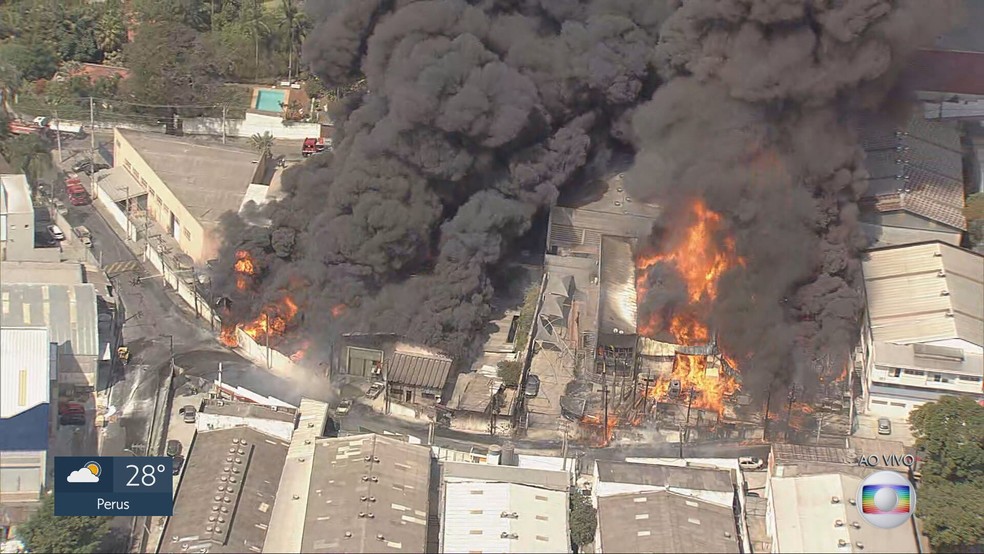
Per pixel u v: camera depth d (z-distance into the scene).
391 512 97.31
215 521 97.38
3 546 97.81
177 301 132.62
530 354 121.81
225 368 122.81
